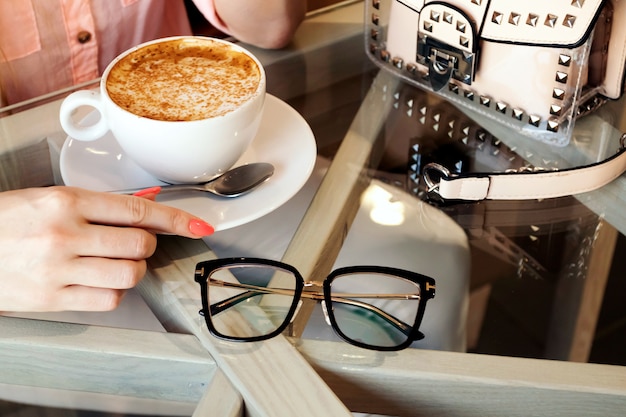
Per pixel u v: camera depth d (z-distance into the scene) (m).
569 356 0.59
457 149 0.81
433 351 0.57
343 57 0.94
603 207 0.76
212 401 0.52
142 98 0.69
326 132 0.82
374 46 0.92
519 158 0.80
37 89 1.13
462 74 0.84
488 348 0.60
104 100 0.67
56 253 0.58
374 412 0.58
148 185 0.70
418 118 0.85
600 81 0.82
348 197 0.73
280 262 0.62
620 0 0.76
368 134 0.82
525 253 0.71
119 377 0.58
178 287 0.61
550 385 0.55
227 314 0.58
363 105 0.86
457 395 0.56
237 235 0.67
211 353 0.56
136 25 1.18
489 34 0.79
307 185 0.74
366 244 0.70
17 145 0.76
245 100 0.69
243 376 0.53
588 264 0.70
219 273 0.62
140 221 0.62
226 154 0.68
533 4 0.75
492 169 0.78
